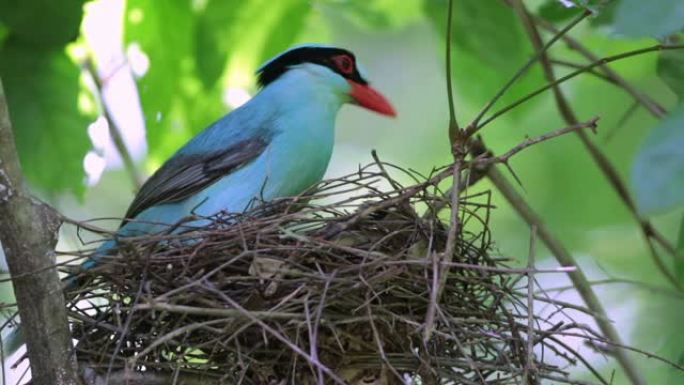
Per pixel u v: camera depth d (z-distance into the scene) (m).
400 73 17.06
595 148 10.77
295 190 10.64
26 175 11.30
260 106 10.73
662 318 12.98
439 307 7.86
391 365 7.72
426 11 11.86
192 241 8.80
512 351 8.18
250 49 12.38
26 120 11.12
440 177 8.32
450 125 8.21
